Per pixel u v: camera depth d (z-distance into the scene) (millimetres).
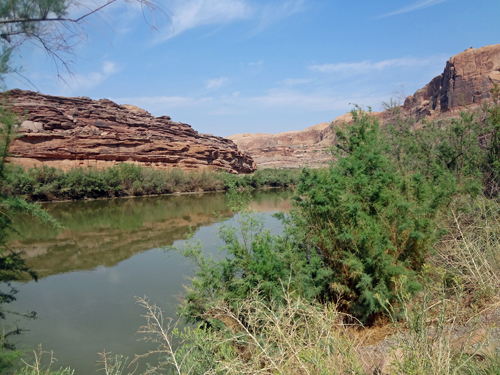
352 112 7438
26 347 6594
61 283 10461
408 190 5840
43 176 34438
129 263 12438
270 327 3018
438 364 2066
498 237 4684
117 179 41500
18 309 8578
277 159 132125
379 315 4984
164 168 57031
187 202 35062
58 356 6285
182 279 10242
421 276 4566
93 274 11297
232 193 6441
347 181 5797
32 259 13188
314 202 5680
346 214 5363
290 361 2578
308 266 5387
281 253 5578
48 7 1937
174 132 74562
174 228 19406
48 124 49375
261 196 33406
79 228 19750
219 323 4812
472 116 8898
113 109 68750
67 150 47969
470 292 3920
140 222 21828
